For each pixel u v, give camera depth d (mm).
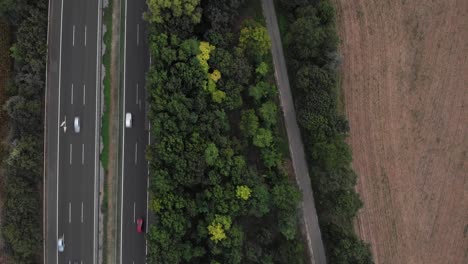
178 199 76000
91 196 81812
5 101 79312
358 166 87375
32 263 80250
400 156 88188
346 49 86625
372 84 87312
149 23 79000
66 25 81500
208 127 76812
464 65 89312
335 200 80562
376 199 87938
